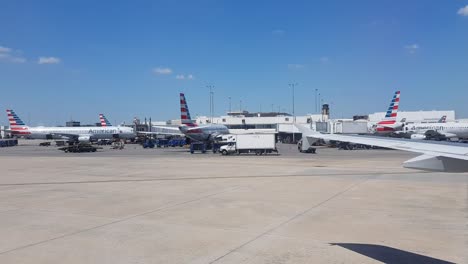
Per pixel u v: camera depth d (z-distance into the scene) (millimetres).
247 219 13258
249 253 9430
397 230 11500
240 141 54031
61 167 34812
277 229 11773
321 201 16531
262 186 21516
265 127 124812
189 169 31953
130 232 11664
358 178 24844
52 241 10742
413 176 25766
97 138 95438
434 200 16578
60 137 95875
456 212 14078
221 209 15086
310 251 9500
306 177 25609
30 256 9430
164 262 8875
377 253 9273
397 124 78125
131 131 97188
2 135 145750
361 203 15969
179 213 14430
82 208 15641
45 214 14484
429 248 9680
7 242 10688
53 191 20469
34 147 87688
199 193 19266
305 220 12961
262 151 54719
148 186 22109
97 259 9156
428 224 12242
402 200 16609
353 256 9062
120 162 40438
